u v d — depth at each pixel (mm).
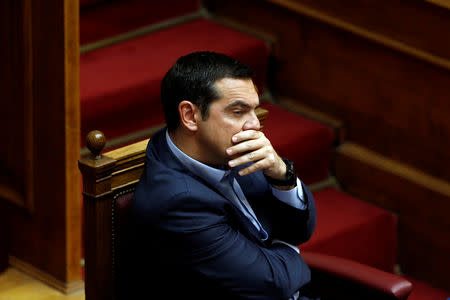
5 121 14188
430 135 15336
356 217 15859
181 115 9078
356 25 15664
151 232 9188
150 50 16531
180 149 9305
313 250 15031
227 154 9188
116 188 9539
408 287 10383
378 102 15906
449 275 15781
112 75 15391
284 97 17438
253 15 17469
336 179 16953
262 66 17234
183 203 9039
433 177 15547
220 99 8969
